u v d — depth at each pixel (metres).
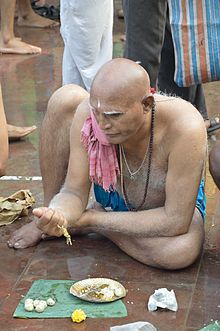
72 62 5.78
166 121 3.62
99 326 3.35
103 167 3.74
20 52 8.12
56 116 3.99
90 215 3.86
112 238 3.96
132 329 3.22
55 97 4.00
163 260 3.75
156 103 3.61
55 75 7.36
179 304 3.51
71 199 3.79
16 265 3.88
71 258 3.93
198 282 3.69
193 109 3.66
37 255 3.97
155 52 5.24
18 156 5.33
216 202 4.57
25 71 7.53
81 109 3.77
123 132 3.47
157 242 3.76
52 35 8.98
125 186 3.85
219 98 6.51
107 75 3.40
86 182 3.82
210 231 4.21
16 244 4.05
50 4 10.31
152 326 3.24
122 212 3.84
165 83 5.66
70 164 3.82
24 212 4.41
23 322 3.39
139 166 3.75
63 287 3.64
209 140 5.50
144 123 3.57
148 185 3.79
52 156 4.08
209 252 3.98
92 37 5.54
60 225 3.59
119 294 3.54
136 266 3.84
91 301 3.50
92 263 3.88
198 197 3.95
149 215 3.76
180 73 4.97
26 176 4.99
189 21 4.84
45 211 3.55
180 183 3.65
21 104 6.51
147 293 3.60
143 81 3.43
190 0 4.81
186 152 3.60
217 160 3.72
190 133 3.59
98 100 3.41
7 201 4.44
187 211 3.69
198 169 3.63
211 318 3.40
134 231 3.78
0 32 8.22
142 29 5.16
